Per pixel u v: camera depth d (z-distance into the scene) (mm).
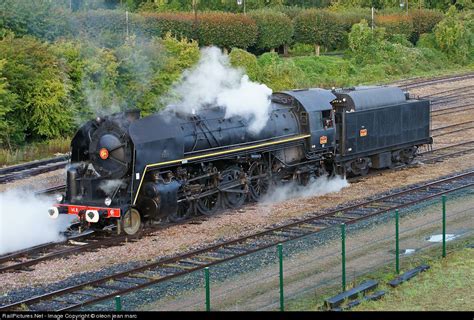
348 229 30297
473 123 61406
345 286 23203
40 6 60844
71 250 27234
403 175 42312
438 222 31375
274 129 36375
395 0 127312
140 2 100625
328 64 88188
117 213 28625
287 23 95375
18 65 51844
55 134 53312
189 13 87875
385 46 96062
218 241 28750
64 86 53406
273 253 27094
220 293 22953
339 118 40469
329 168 40594
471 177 40969
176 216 31688
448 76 90938
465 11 125438
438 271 24484
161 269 25266
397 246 24422
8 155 47375
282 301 20703
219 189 33156
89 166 30344
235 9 110875
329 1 126938
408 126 45094
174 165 30797
